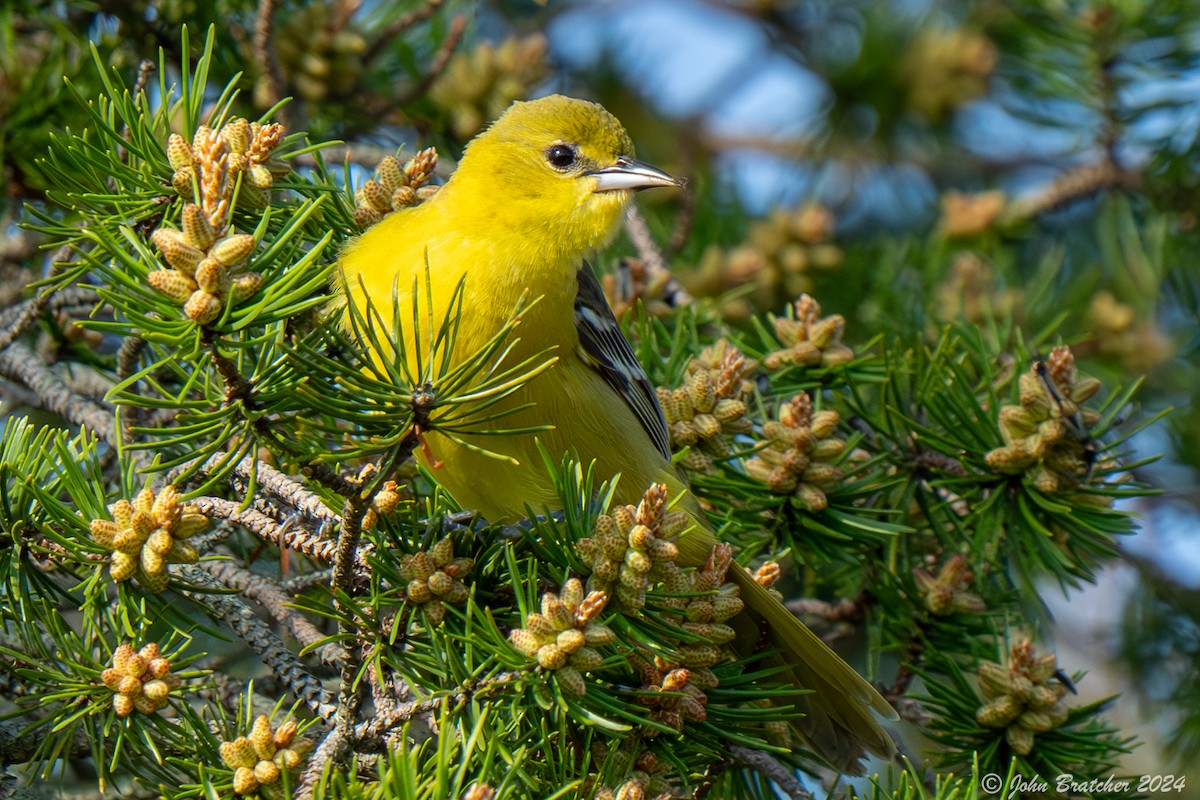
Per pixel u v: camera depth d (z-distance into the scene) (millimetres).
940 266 12812
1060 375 8344
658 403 8859
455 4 11672
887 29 14867
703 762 7383
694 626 6465
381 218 8547
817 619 9906
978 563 8336
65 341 9555
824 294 12477
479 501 8008
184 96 6910
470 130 11523
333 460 5578
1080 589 8547
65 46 10180
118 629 6574
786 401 9273
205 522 6188
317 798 5348
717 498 8875
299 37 10586
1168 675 12547
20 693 7406
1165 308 13094
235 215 7004
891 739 7793
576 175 8719
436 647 6211
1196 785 11602
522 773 5746
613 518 5914
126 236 5492
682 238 11922
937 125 15070
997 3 14797
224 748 5836
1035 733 8164
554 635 5719
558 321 8250
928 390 9094
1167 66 12539
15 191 10250
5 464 6477
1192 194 12844
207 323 5164
